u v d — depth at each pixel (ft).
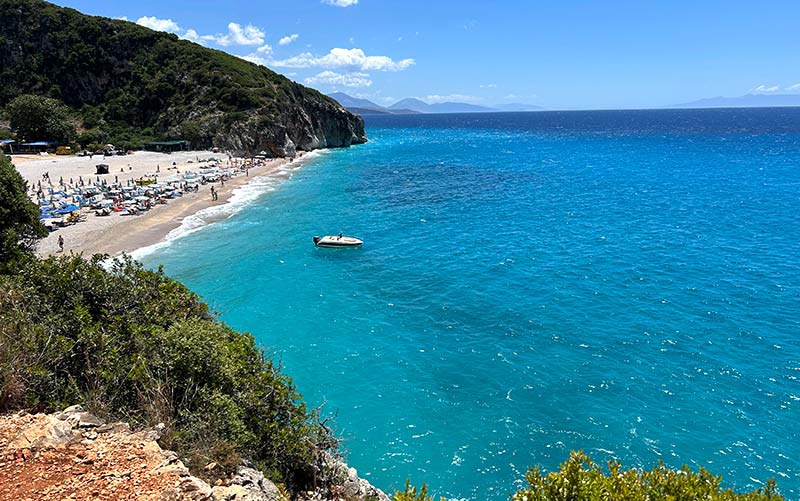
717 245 137.08
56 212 161.79
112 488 22.57
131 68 404.98
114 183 215.10
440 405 70.18
